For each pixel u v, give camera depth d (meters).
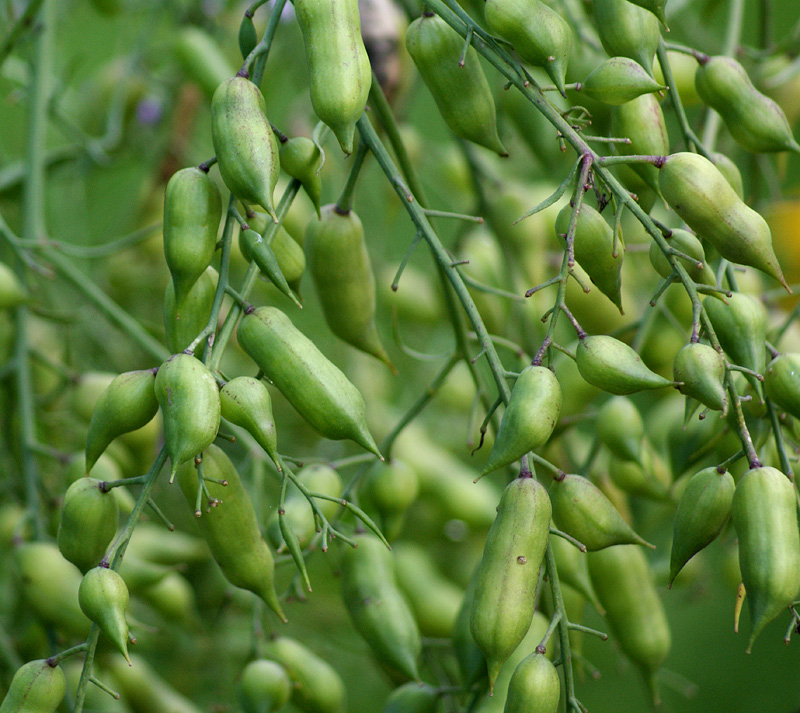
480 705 0.83
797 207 0.98
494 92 1.02
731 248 0.78
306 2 0.78
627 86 0.78
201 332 0.77
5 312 0.95
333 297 0.84
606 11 0.80
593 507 0.78
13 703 0.77
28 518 0.91
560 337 0.99
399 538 1.04
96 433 0.77
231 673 1.00
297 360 0.77
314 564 1.05
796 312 0.85
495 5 0.78
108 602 0.75
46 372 1.02
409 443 1.05
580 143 0.77
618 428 0.86
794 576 0.76
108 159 1.04
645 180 0.81
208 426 0.75
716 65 0.83
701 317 0.77
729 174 0.82
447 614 0.98
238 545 0.79
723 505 0.77
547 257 0.98
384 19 0.95
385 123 0.84
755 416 0.82
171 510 1.02
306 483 0.86
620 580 0.86
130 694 0.93
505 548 0.76
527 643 0.84
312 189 0.79
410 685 0.85
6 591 0.96
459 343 0.86
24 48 0.97
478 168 0.97
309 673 0.88
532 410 0.75
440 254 0.80
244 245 0.77
